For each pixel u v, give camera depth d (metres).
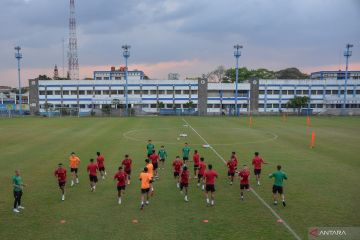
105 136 41.41
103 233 13.05
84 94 96.19
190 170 23.53
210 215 14.98
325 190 18.72
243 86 97.06
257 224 13.92
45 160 26.92
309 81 97.94
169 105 96.75
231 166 20.09
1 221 14.30
